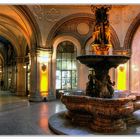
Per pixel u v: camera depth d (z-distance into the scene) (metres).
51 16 15.24
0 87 30.52
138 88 15.77
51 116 9.01
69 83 17.28
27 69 20.02
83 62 8.12
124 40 15.52
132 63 15.70
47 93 15.53
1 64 32.84
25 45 19.92
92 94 8.18
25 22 14.88
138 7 14.51
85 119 7.45
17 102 14.45
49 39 15.36
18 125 7.86
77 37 16.23
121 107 6.68
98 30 8.58
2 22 16.88
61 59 17.25
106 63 7.97
